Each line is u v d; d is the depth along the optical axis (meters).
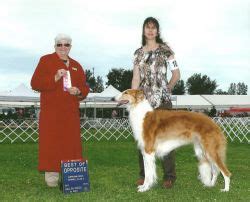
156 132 3.06
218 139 3.00
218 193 2.94
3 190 3.04
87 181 3.04
